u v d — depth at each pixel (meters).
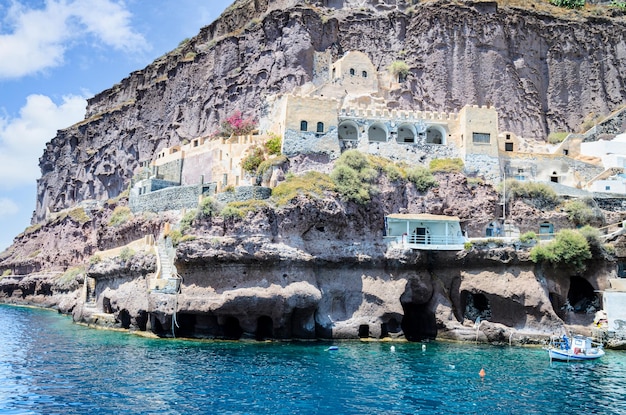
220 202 66.62
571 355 52.09
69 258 132.38
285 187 65.31
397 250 65.94
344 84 91.88
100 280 81.38
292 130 73.25
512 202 73.00
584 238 62.78
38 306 129.12
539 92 111.31
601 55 114.75
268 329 62.44
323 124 74.25
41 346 58.53
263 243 60.84
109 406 35.72
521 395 39.25
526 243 63.91
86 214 136.62
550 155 81.25
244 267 61.28
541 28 114.25
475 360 51.59
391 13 112.19
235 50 117.00
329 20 110.12
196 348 56.41
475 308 67.06
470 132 77.50
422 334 67.06
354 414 34.69
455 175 73.06
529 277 62.75
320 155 73.00
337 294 64.44
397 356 53.12
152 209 80.75
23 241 159.50
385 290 65.06
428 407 36.28
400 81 103.06
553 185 76.25
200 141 92.25
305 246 63.59
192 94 124.31
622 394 39.59
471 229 71.00
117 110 148.75
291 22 108.50
